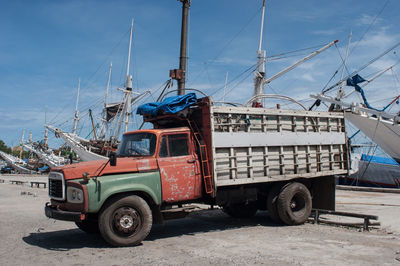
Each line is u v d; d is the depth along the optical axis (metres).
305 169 9.20
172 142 7.50
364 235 7.32
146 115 8.56
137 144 7.66
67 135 36.28
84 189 6.29
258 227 8.50
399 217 9.49
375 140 22.38
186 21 11.95
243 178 8.02
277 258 5.56
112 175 6.71
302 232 7.73
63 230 8.47
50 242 7.08
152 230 8.43
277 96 9.66
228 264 5.27
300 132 9.16
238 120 8.16
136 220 6.64
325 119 9.87
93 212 6.37
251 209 10.02
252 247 6.34
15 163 72.56
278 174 8.67
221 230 8.18
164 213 7.23
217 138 7.69
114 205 6.51
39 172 59.44
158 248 6.41
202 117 7.87
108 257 5.83
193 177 7.53
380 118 20.69
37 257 5.89
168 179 7.21
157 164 7.17
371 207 11.61
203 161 7.61
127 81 36.22
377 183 25.22
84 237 7.54
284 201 8.52
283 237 7.20
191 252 6.05
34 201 15.42
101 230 6.43
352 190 19.08
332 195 9.69
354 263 5.26
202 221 9.62
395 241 6.72
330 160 9.77
